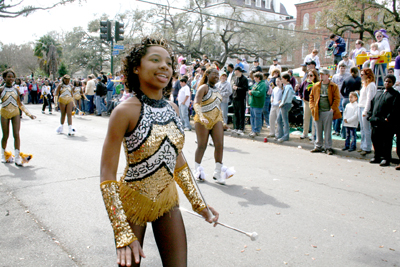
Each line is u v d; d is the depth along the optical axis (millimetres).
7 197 4852
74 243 3510
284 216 4258
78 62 43844
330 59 40625
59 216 4188
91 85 16609
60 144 8812
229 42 42062
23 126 11961
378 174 6262
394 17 23688
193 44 38594
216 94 5422
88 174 6059
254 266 3109
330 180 5852
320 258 3256
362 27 24875
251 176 6078
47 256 3244
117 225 1705
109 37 15859
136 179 1928
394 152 8000
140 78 1939
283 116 9320
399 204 4711
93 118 15031
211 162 7121
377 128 6887
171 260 1973
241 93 10250
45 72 51094
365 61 10398
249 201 4789
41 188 5254
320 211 4438
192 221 4098
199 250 3400
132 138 1856
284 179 5898
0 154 7324
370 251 3402
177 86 12852
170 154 1959
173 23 37188
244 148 8695
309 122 9539
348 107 7977
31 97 24156
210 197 4953
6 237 3629
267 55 40312
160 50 1939
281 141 9391
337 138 9719
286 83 9336
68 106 10117
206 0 38344
